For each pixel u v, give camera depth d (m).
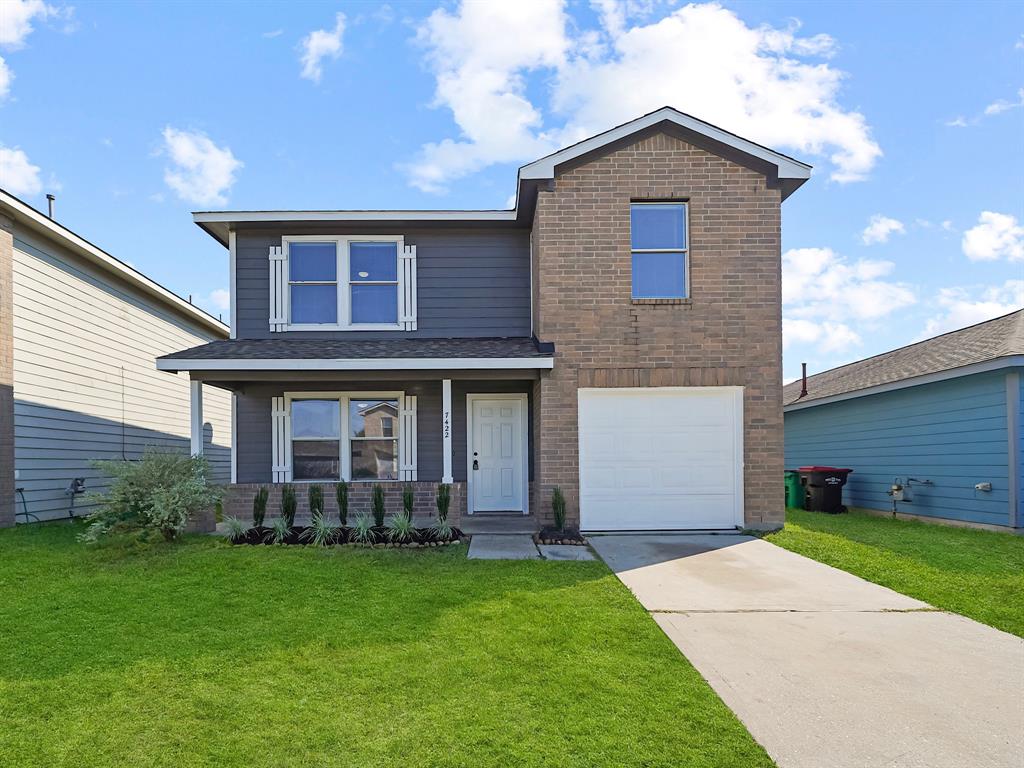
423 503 10.70
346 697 4.02
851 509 15.65
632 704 3.93
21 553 8.22
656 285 10.55
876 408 14.70
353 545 8.73
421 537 9.05
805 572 7.53
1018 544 9.41
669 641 5.10
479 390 11.95
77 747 3.42
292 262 11.98
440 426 11.91
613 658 4.70
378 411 11.92
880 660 4.75
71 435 12.09
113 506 8.70
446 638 5.09
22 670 4.46
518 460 11.93
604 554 8.49
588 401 10.30
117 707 3.89
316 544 8.73
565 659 4.66
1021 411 10.76
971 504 11.63
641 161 10.41
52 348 11.55
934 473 12.63
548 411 10.25
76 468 12.25
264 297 11.85
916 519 13.02
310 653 4.77
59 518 11.67
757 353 10.35
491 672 4.41
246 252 11.89
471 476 11.88
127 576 7.11
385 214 11.60
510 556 8.20
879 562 8.02
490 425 11.98
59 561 7.83
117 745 3.44
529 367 10.01
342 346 10.95
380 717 3.75
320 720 3.71
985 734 3.63
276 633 5.22
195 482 9.13
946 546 9.20
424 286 12.07
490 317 12.08
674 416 10.34
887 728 3.69
